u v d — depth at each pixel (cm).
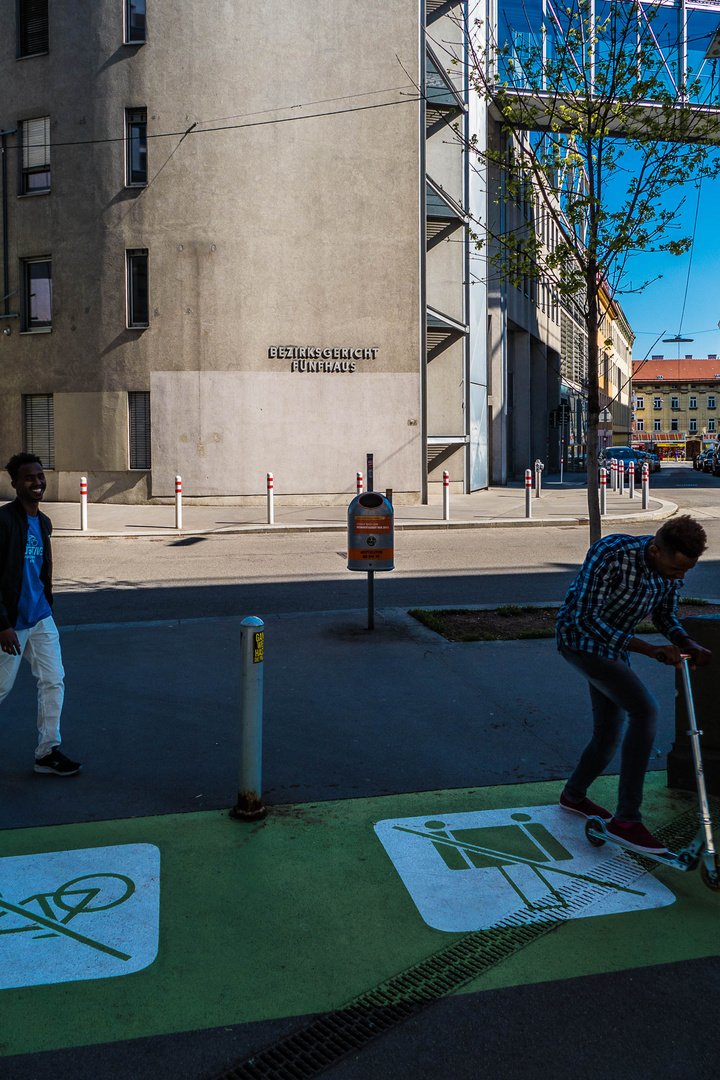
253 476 2198
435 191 2373
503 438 3150
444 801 455
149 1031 275
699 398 12688
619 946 324
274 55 2153
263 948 321
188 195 2158
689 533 364
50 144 2250
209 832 418
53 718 491
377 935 329
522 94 903
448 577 1195
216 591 1092
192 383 2180
